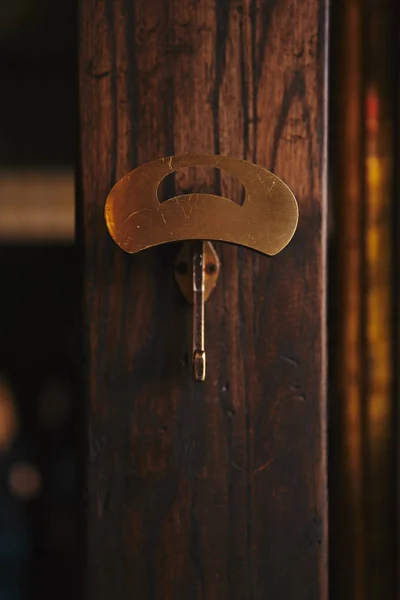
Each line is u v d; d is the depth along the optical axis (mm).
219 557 446
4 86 615
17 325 630
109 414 446
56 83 614
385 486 509
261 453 446
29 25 540
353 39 508
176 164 422
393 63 509
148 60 445
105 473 446
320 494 446
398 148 505
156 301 445
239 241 418
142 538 446
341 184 514
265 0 444
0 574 582
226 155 444
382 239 509
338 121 515
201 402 446
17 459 616
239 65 445
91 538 446
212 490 446
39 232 583
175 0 444
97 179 446
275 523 446
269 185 420
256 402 445
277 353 446
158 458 446
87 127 445
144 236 419
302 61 445
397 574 506
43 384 637
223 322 445
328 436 526
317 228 446
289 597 446
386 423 510
